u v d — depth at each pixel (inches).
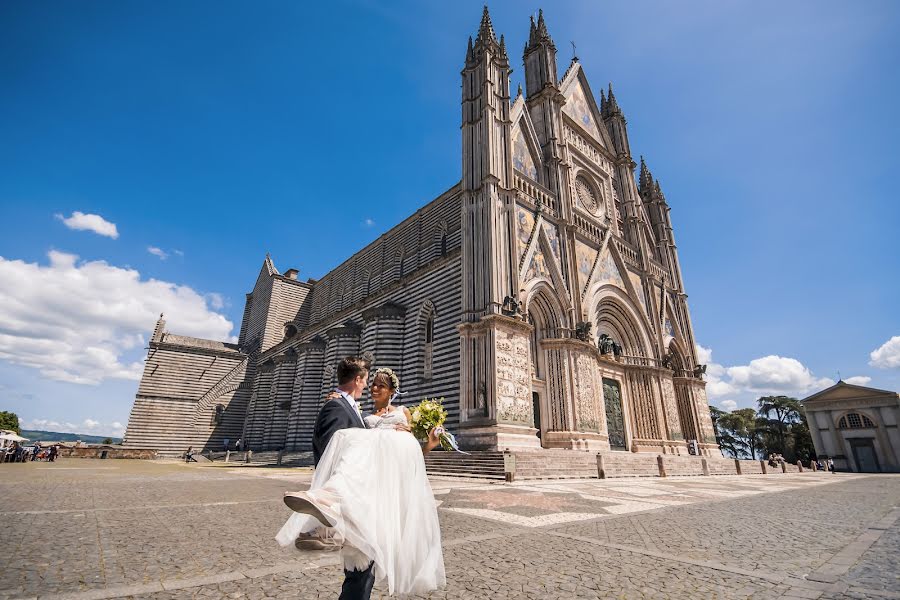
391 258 1708.9
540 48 1487.5
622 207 1692.9
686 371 1612.9
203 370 2123.5
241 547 235.6
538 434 1088.8
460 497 466.9
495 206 1046.4
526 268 1073.5
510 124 1161.4
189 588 169.3
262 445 1756.9
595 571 205.0
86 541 237.6
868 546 265.7
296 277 2431.1
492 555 231.0
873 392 2384.4
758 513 402.9
